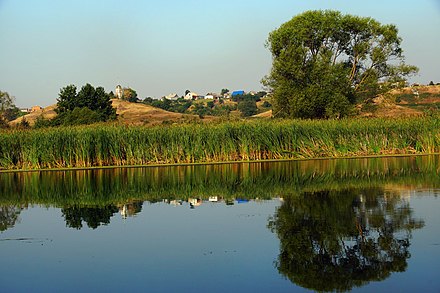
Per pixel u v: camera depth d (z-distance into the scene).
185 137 39.09
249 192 25.06
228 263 13.88
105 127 39.59
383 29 55.75
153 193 25.50
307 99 53.22
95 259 14.48
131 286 12.28
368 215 19.16
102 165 38.09
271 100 58.59
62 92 73.75
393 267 13.30
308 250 14.91
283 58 54.81
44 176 32.97
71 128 39.44
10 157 37.09
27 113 108.94
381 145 43.06
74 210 21.58
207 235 16.80
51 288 12.28
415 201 21.70
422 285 12.05
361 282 12.31
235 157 40.19
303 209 20.53
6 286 12.46
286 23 57.78
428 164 35.66
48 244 16.17
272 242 15.80
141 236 16.92
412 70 56.38
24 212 21.34
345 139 42.50
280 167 35.62
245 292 11.74
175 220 19.17
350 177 29.70
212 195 24.50
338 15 56.88
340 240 15.90
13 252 15.33
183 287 12.14
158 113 94.19
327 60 54.47
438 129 43.06
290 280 12.48
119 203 23.02
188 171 34.25
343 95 54.81
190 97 186.38
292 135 41.44
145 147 38.75
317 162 38.50
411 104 87.25
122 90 119.12
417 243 15.38
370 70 57.69
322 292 11.66
